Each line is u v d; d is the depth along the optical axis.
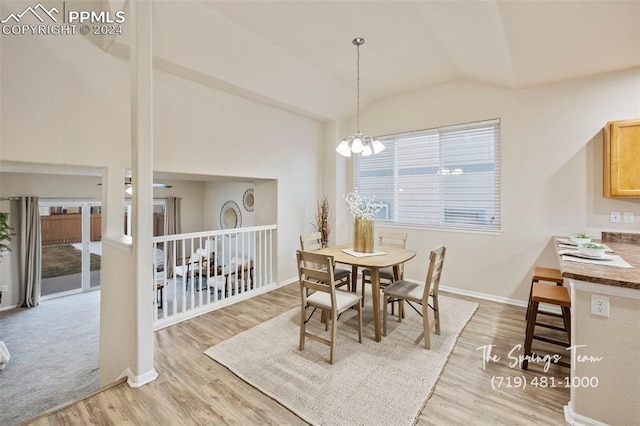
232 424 1.74
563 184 3.33
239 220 6.76
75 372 3.21
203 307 3.47
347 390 2.04
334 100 4.61
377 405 1.89
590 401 1.68
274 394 2.00
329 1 2.52
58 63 2.50
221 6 2.58
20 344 3.83
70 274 5.91
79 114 2.61
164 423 1.75
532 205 3.52
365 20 2.78
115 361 2.51
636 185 2.75
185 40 2.77
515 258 3.65
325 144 5.25
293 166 4.75
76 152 2.60
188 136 3.36
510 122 3.64
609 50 2.60
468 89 3.97
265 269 4.32
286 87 3.93
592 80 3.15
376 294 2.74
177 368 2.32
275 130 4.43
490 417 1.78
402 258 3.04
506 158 3.68
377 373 2.23
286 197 4.64
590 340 1.69
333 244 5.14
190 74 3.18
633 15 2.07
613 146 2.86
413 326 3.05
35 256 5.28
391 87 4.34
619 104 3.02
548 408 1.86
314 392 2.02
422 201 4.46
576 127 3.24
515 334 2.87
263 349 2.60
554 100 3.37
